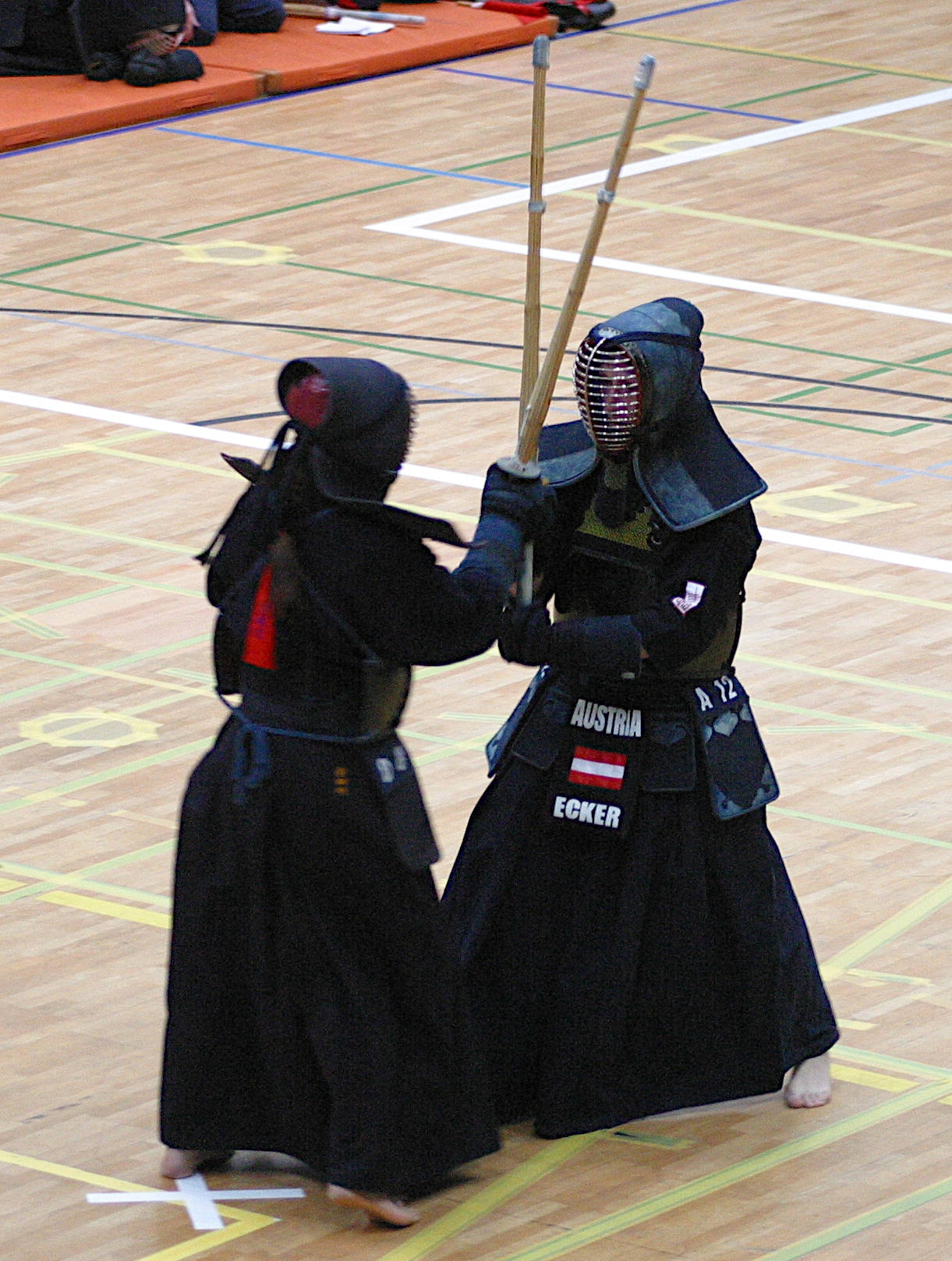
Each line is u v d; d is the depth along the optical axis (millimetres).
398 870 17438
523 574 18281
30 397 41375
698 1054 19281
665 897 18812
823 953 22656
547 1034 19156
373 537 17094
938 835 25359
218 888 17625
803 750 27547
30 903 23750
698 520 18031
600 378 17859
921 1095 20062
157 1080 20344
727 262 49562
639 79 16906
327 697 17328
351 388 16953
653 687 18750
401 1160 17641
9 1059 20672
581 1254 17531
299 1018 17562
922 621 31844
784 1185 18562
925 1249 17578
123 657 30578
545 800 18953
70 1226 17969
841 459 38438
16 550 34375
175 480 37438
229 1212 18219
